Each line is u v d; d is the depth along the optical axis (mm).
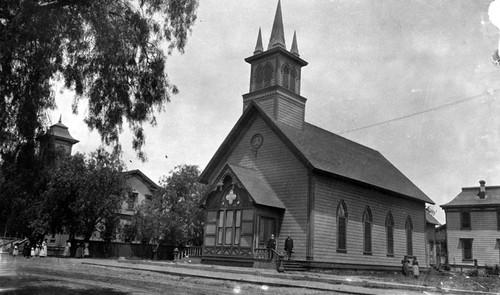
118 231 45375
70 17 11344
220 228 29422
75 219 39312
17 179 12867
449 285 21516
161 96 13195
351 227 30812
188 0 12984
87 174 38906
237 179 28406
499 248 46156
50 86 12344
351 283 19516
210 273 21453
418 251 38781
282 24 34125
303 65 34938
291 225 28359
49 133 12477
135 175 55906
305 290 15945
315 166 27719
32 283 14938
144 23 12477
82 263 28109
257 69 34125
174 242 43312
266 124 31641
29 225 37656
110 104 12641
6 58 10664
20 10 10414
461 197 49750
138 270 23109
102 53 12016
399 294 15461
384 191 34562
